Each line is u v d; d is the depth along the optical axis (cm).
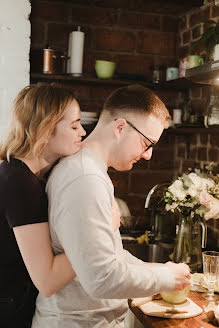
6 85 262
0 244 134
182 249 193
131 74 291
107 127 143
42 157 141
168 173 323
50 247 131
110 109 144
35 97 138
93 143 143
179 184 189
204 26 280
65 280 129
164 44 318
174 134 317
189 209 189
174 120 286
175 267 146
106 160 144
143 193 320
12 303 139
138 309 163
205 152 281
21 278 141
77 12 301
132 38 312
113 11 307
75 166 130
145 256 259
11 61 262
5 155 141
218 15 263
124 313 147
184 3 282
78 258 120
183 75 271
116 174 314
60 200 126
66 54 301
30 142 135
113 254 124
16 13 259
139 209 319
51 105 136
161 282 134
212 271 169
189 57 262
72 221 121
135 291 127
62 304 136
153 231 272
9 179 131
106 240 122
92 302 137
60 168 135
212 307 163
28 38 262
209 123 223
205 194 185
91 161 133
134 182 317
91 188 124
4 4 257
